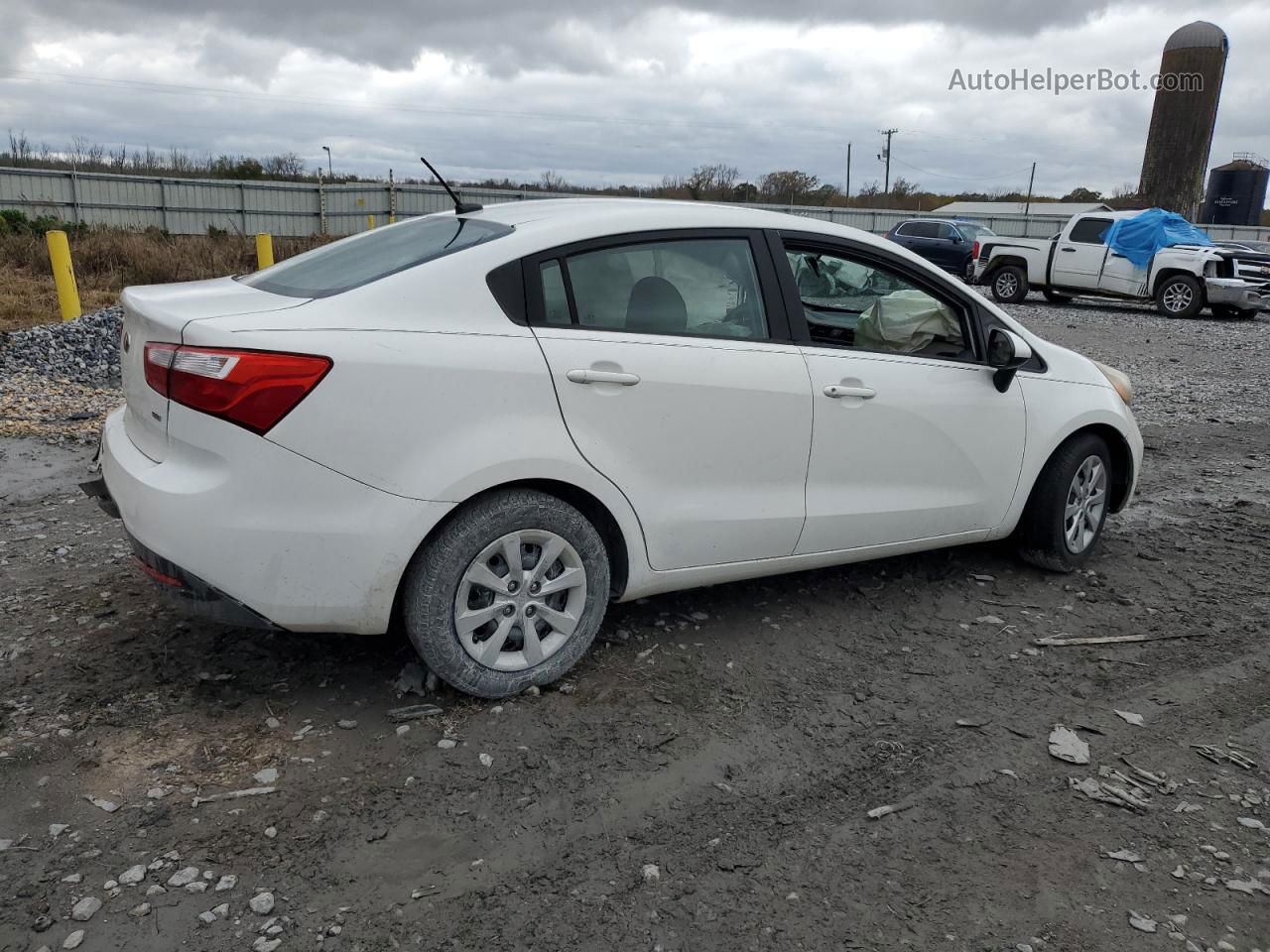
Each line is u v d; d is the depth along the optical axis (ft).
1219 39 95.25
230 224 100.42
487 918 7.96
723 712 11.30
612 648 12.70
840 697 11.78
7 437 22.53
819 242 13.03
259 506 9.53
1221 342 51.06
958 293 14.26
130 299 10.73
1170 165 99.04
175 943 7.54
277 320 9.66
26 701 10.84
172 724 10.52
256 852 8.61
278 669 11.75
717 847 8.95
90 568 14.66
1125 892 8.50
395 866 8.53
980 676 12.45
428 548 10.30
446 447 10.07
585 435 10.89
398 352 9.84
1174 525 18.92
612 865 8.66
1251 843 9.23
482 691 10.96
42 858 8.40
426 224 12.40
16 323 40.09
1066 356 15.88
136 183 101.35
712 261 12.12
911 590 15.12
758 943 7.79
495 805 9.41
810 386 12.49
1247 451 26.02
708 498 12.03
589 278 11.22
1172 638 13.71
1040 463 15.12
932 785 10.03
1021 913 8.21
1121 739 11.04
